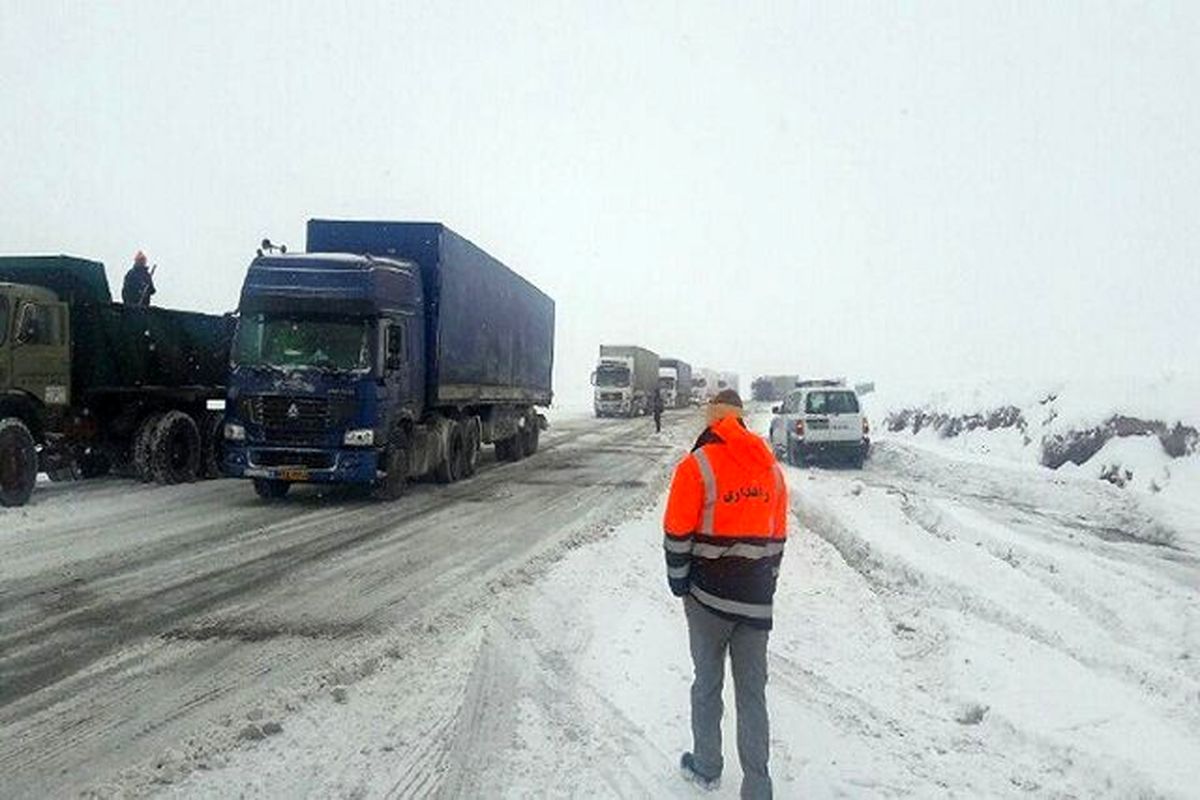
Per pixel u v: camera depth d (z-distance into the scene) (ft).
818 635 21.65
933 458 62.44
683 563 13.12
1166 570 30.14
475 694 17.37
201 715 16.17
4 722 15.78
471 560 29.58
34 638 20.54
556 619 22.45
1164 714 16.81
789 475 56.34
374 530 35.29
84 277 48.83
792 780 14.08
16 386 39.78
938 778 14.25
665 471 61.00
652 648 20.10
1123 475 50.80
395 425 43.65
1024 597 24.50
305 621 22.21
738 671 13.17
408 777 13.91
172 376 50.83
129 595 24.47
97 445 46.78
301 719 16.08
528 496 46.52
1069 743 15.08
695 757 13.70
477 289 56.24
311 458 41.16
